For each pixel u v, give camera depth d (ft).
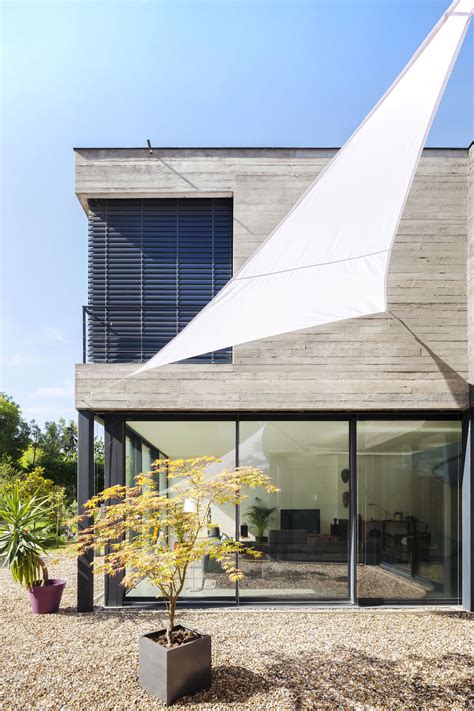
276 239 18.34
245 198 26.04
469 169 26.37
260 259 18.85
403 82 15.57
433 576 26.13
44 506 48.98
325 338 25.53
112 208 27.07
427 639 20.67
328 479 26.37
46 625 22.66
